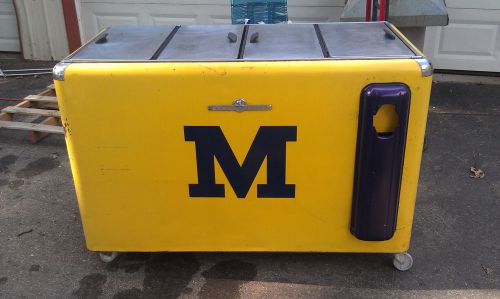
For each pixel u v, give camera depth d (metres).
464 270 2.69
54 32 6.05
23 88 5.39
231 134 2.35
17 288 2.61
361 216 2.41
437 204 3.27
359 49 2.38
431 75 2.22
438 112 4.62
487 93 5.02
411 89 2.21
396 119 2.27
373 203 2.36
